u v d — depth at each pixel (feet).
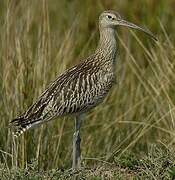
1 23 56.34
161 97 54.49
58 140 50.16
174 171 41.91
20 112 48.55
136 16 67.10
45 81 49.80
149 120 53.31
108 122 54.49
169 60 55.77
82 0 68.90
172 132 49.03
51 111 46.24
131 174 43.83
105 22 49.14
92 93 47.47
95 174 43.60
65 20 66.49
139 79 55.52
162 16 65.98
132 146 52.47
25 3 58.29
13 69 50.65
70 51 56.49
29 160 48.01
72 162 48.62
